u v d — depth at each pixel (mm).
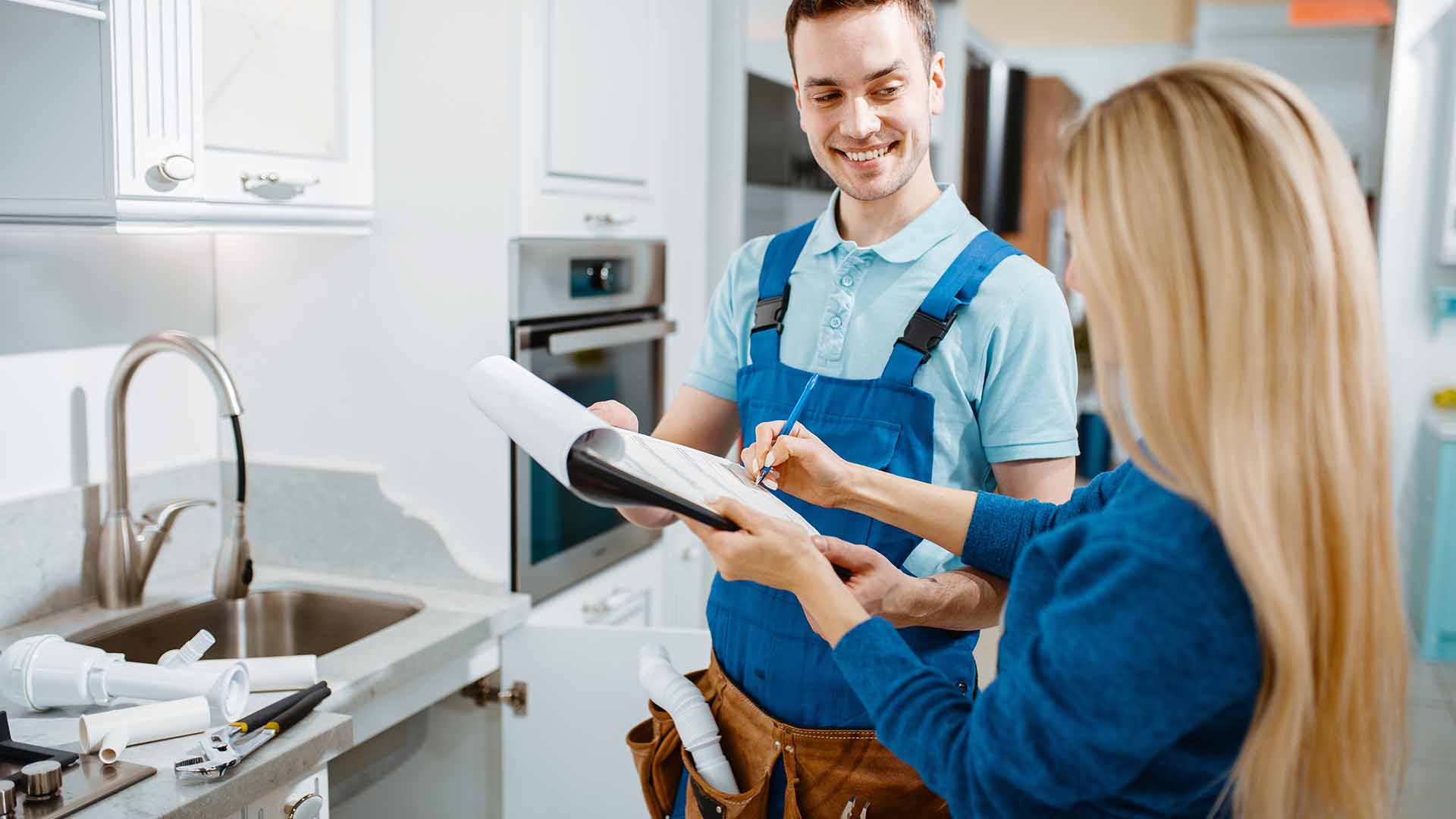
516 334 1824
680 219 2324
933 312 1216
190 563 1960
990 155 4996
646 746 1355
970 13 5469
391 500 1924
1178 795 802
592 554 2098
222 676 1322
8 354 1659
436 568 1914
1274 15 4547
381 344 1911
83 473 1783
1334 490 740
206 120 1530
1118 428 825
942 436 1234
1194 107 782
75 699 1319
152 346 1671
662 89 2217
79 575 1750
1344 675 761
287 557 2016
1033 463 1215
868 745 1180
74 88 1327
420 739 1899
